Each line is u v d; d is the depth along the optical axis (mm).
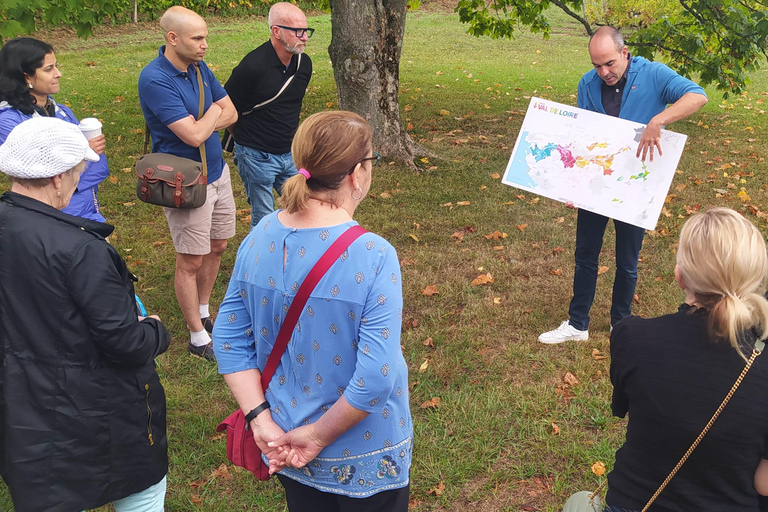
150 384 2281
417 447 3242
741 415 1510
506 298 4734
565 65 15297
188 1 20438
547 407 3525
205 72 3828
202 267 4184
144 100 3600
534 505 2920
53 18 5340
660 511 1649
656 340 1621
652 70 3586
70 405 2092
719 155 8125
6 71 3213
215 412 3557
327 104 10844
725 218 1563
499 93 11828
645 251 5496
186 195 3535
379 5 7234
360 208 6449
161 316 4559
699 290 1580
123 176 7355
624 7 15953
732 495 1587
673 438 1573
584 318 4117
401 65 14836
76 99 11039
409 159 7660
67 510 2143
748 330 1554
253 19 21438
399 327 1695
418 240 5715
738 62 8273
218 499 2973
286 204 1698
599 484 3002
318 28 19625
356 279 1664
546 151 3816
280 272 1741
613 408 1826
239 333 1902
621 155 3666
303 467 1854
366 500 1868
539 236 5789
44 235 2012
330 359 1733
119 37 17969
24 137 2039
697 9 8039
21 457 2084
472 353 4047
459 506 2926
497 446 3250
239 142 4629
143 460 2277
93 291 2023
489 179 7219
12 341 2062
